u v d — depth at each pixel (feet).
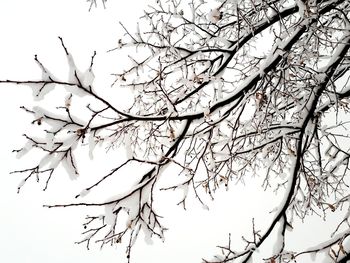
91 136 8.55
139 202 9.01
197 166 11.05
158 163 9.08
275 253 9.84
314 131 12.94
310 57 12.81
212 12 10.90
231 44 12.91
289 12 12.01
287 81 11.69
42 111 8.04
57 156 8.45
